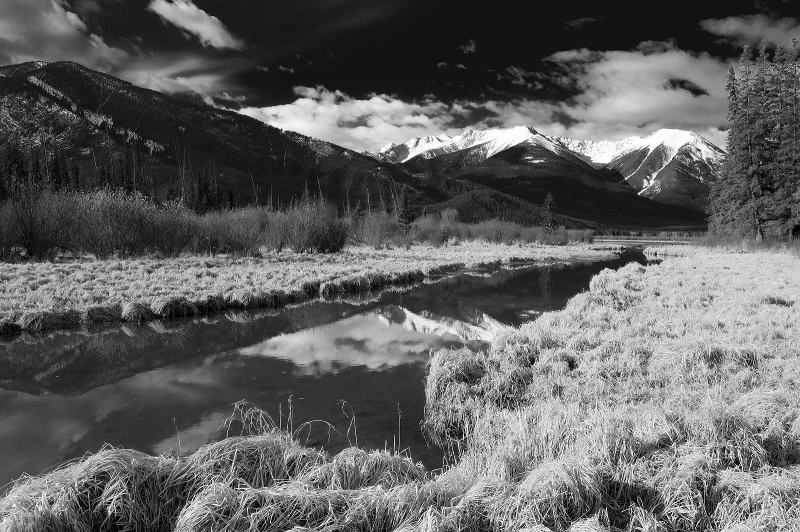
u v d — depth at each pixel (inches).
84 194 1043.9
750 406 222.4
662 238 5054.1
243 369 388.5
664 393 270.8
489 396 293.1
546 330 400.5
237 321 566.3
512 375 308.7
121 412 297.1
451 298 789.2
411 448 255.6
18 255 909.2
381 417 295.7
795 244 1355.8
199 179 3718.0
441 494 172.7
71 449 246.5
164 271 810.8
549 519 160.1
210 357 422.3
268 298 661.3
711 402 225.6
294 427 278.1
